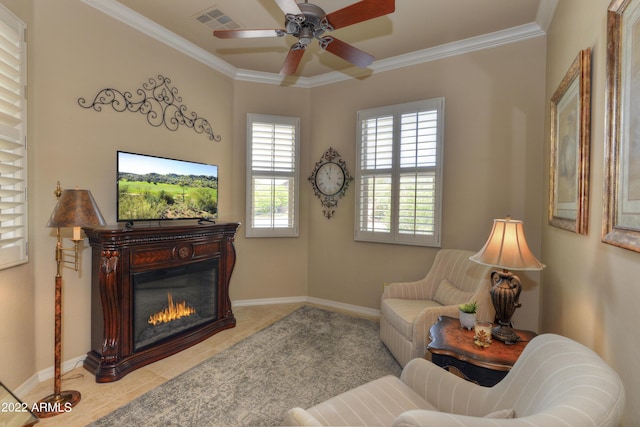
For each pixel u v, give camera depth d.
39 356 2.27
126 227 2.53
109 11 2.68
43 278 2.29
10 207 2.01
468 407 1.33
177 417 1.94
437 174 3.38
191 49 3.39
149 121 3.03
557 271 2.38
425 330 2.35
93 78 2.59
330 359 2.70
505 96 3.09
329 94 4.11
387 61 3.64
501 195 3.12
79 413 1.96
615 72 1.35
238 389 2.25
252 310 3.95
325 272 4.17
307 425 1.07
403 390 1.52
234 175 4.04
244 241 4.11
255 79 4.08
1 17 1.90
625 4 1.27
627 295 1.29
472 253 2.96
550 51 2.74
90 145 2.57
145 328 2.63
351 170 3.98
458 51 3.29
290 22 1.94
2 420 1.24
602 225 1.46
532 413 0.95
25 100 2.12
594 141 1.67
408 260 3.61
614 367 1.41
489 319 2.40
